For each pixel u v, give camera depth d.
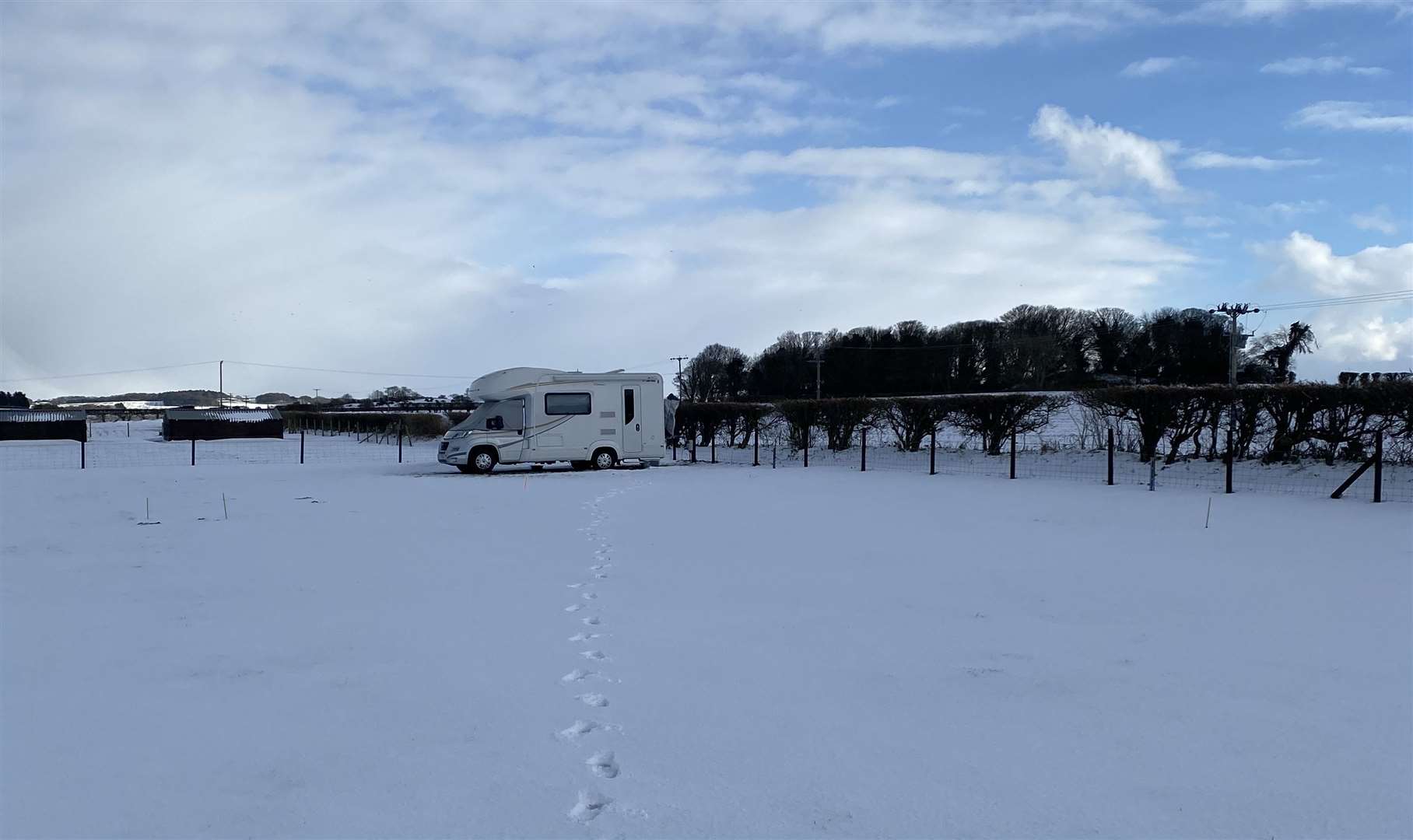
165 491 18.09
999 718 4.75
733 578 8.44
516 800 3.84
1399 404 16.28
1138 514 12.96
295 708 4.98
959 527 11.80
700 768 4.15
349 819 3.68
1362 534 10.84
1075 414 22.72
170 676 5.57
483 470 23.09
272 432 55.44
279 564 9.39
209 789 3.97
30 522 13.04
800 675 5.49
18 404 133.25
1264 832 3.55
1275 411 18.11
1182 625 6.60
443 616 7.05
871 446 27.25
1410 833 3.54
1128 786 3.94
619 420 24.09
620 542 10.69
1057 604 7.28
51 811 3.76
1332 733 4.51
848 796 3.86
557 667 5.70
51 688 5.37
